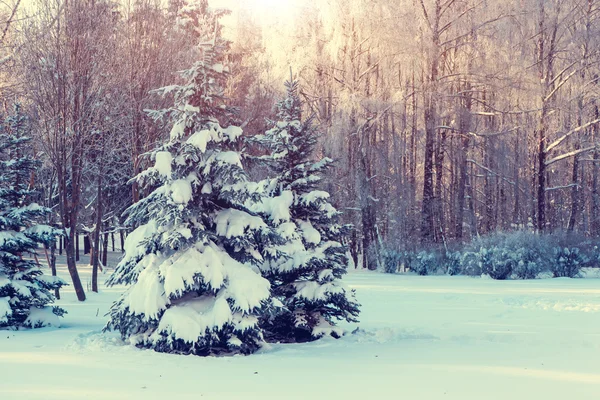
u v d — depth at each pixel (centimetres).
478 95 4191
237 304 1097
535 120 4075
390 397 742
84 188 3766
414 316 1706
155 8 2577
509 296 2180
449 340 1278
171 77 2494
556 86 3950
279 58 4031
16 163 1581
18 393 705
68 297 2344
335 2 3894
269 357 1063
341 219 3991
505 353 1108
